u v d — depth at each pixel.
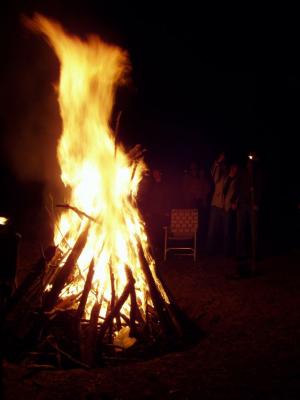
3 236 4.54
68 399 3.82
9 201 14.81
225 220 9.49
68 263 5.14
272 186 16.78
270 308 6.30
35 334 4.80
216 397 3.87
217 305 6.48
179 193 12.12
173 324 5.27
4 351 4.60
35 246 9.74
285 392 3.95
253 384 4.10
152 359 4.77
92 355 4.57
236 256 9.24
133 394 3.91
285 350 4.86
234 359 4.64
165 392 3.95
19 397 3.85
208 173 17.45
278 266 8.63
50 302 4.97
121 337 5.02
